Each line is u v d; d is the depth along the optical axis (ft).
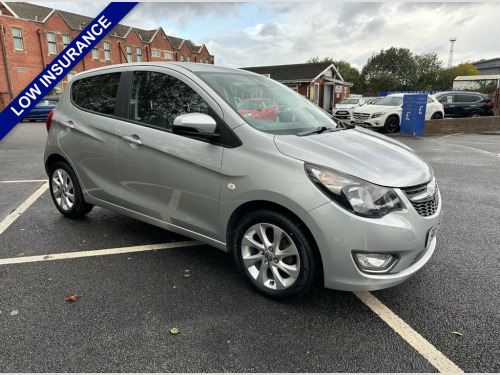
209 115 9.21
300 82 101.35
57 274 9.89
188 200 9.68
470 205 16.14
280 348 7.20
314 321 8.05
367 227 7.41
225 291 9.20
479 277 9.94
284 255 8.39
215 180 8.98
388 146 9.78
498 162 26.11
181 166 9.59
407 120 43.37
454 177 21.47
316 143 8.63
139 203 10.90
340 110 63.00
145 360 6.84
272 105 10.37
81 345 7.19
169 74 10.30
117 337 7.44
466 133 46.32
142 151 10.42
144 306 8.50
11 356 6.86
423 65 221.05
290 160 8.00
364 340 7.46
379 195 7.59
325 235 7.57
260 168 8.25
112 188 11.62
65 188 13.64
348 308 8.54
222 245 9.42
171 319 8.04
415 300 8.87
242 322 7.98
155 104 10.41
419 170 8.73
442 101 55.21
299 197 7.70
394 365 6.81
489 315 8.28
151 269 10.26
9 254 11.03
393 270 7.75
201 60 162.09
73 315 8.11
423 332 7.72
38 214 14.51
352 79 219.82
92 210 15.07
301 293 8.32
